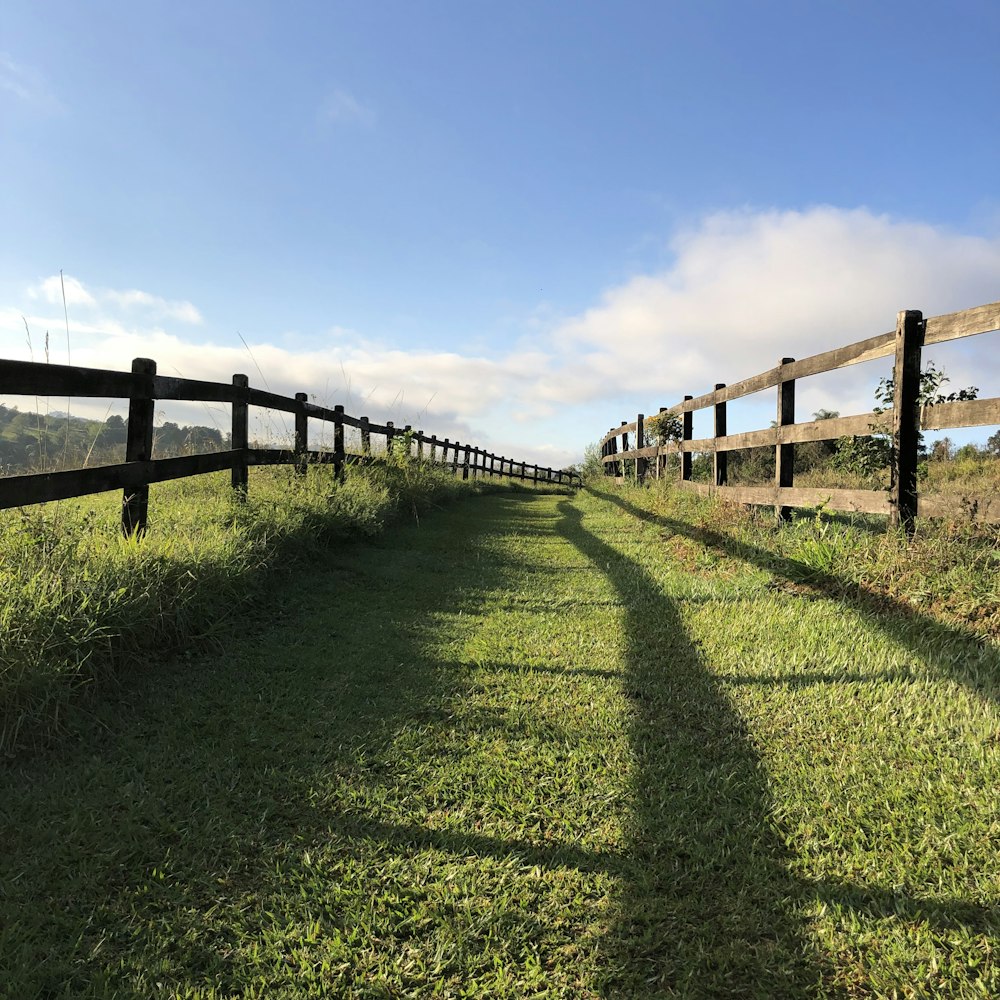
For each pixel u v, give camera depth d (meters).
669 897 1.73
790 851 1.90
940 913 1.63
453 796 2.20
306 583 4.92
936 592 3.65
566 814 2.10
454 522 9.34
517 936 1.60
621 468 17.91
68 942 1.55
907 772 2.28
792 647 3.50
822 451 14.44
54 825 1.97
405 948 1.57
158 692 2.92
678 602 4.52
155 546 3.67
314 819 2.06
